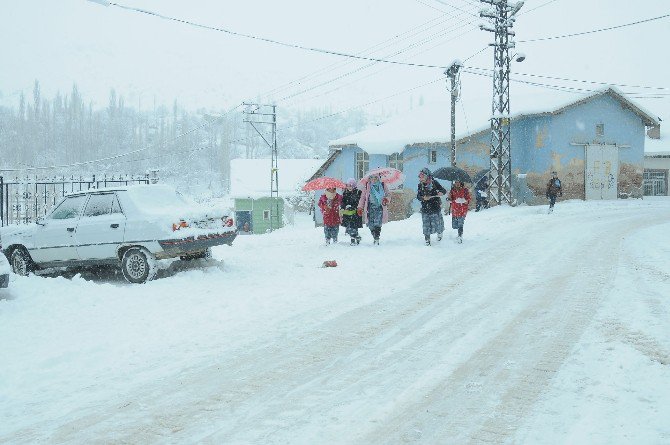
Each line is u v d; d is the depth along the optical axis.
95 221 10.88
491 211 23.70
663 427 3.74
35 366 5.62
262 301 8.30
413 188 30.34
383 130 34.28
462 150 28.47
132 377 5.27
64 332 6.94
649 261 10.40
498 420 4.02
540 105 28.41
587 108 28.97
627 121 30.38
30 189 17.55
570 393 4.46
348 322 7.01
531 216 21.02
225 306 8.08
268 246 15.59
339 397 4.56
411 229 18.09
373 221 14.39
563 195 28.36
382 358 5.56
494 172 27.09
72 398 4.77
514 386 4.67
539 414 4.09
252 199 57.81
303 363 5.49
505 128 27.83
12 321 7.42
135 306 8.28
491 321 6.81
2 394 4.90
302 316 7.38
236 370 5.35
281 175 66.19
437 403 4.37
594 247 12.68
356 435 3.85
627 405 4.15
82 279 9.87
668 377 4.65
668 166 38.06
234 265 11.89
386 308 7.70
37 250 11.34
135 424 4.16
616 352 5.35
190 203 11.83
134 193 10.95
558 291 8.30
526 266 10.66
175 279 10.27
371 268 11.05
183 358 5.80
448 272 10.39
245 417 4.23
